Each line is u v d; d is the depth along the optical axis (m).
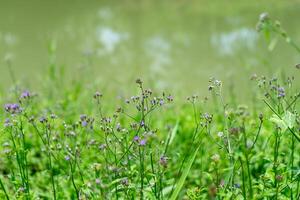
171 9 17.83
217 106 8.38
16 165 5.54
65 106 8.02
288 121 3.69
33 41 14.56
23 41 14.56
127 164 4.30
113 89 10.76
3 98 8.91
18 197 4.26
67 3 18.34
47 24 16.11
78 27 15.79
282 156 5.04
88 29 15.61
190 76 12.01
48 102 8.60
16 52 13.71
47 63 12.91
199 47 13.95
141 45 14.23
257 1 18.09
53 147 4.64
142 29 15.71
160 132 6.82
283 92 4.32
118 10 17.75
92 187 3.67
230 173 4.10
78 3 18.44
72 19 16.61
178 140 6.67
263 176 4.02
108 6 18.25
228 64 12.52
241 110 5.41
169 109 8.02
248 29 15.09
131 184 3.89
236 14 16.83
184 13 17.31
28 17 16.80
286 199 3.98
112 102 9.22
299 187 4.23
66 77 11.80
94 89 9.28
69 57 13.27
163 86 11.38
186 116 7.87
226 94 10.53
